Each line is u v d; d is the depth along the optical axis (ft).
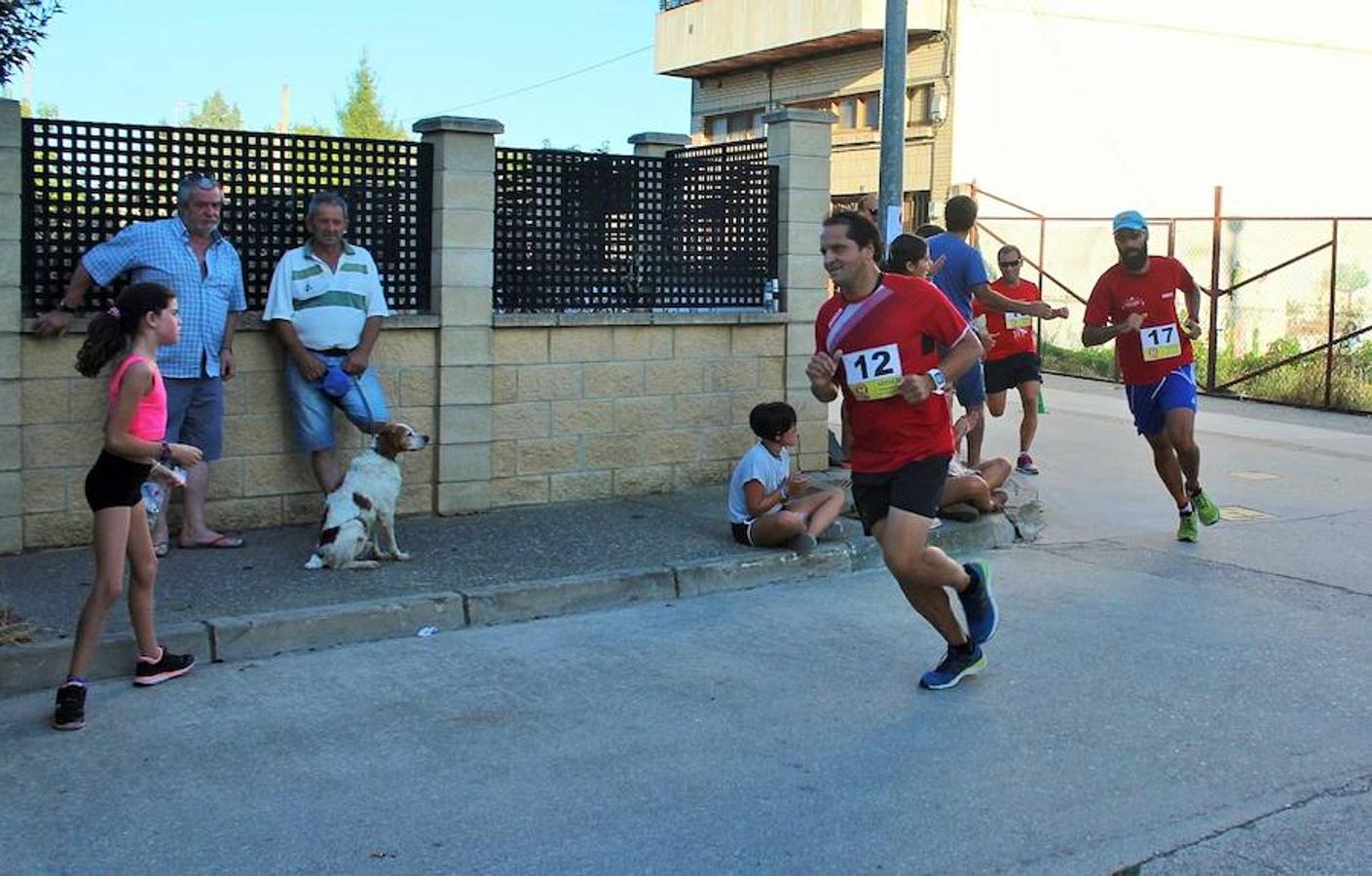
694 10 105.29
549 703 18.69
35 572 23.35
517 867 13.60
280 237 26.76
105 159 24.98
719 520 28.86
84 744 16.89
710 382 32.24
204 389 24.93
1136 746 17.12
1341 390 55.72
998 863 13.74
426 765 16.33
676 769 16.24
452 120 27.89
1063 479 37.50
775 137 32.99
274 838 14.23
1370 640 22.02
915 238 26.68
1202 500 29.27
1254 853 14.05
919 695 19.06
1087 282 81.46
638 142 37.11
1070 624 22.86
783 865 13.67
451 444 28.76
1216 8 95.04
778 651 21.24
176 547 25.34
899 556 18.21
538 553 25.64
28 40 23.71
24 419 24.50
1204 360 63.82
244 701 18.61
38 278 24.63
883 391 18.03
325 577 23.56
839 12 89.61
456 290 28.43
